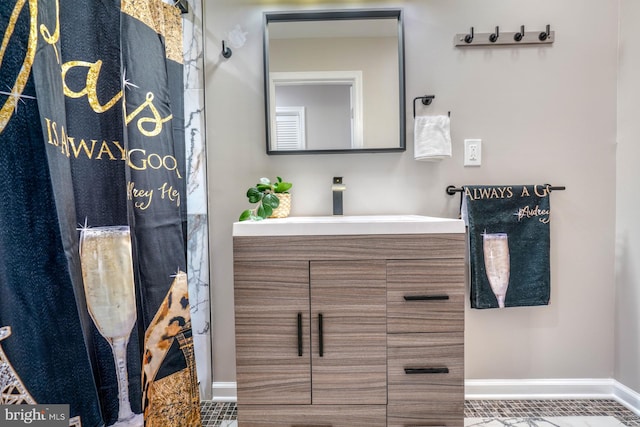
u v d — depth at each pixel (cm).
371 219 123
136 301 103
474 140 142
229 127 144
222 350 145
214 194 144
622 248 138
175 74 124
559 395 142
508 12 141
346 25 143
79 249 85
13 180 67
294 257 101
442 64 142
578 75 140
